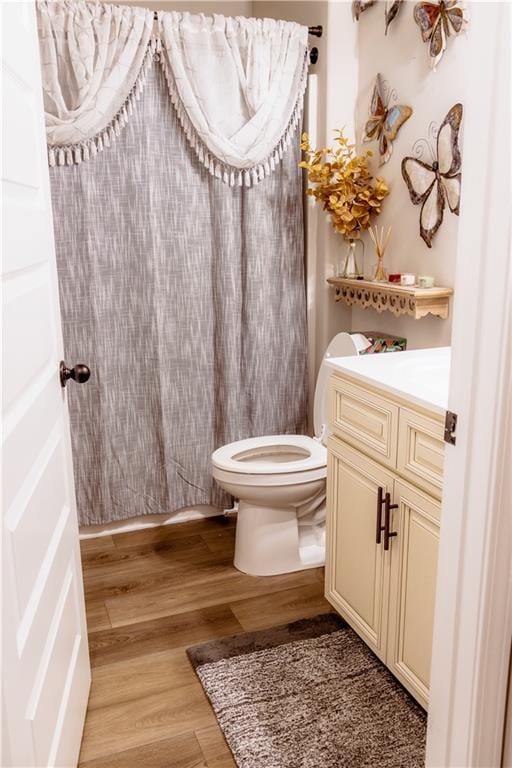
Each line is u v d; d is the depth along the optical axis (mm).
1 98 1044
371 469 1718
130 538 2641
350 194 2430
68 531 1502
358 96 2547
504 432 992
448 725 1175
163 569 2391
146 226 2410
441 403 1405
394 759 1502
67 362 2426
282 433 2809
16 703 965
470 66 956
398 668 1658
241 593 2223
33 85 1316
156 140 2389
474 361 1011
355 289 2479
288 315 2721
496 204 938
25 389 1145
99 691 1752
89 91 2229
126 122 2322
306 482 2199
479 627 1075
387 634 1699
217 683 1760
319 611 2109
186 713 1675
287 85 2492
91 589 2264
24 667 1029
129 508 2637
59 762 1269
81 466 2537
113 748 1560
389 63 2334
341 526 1923
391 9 2266
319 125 2605
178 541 2611
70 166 2293
